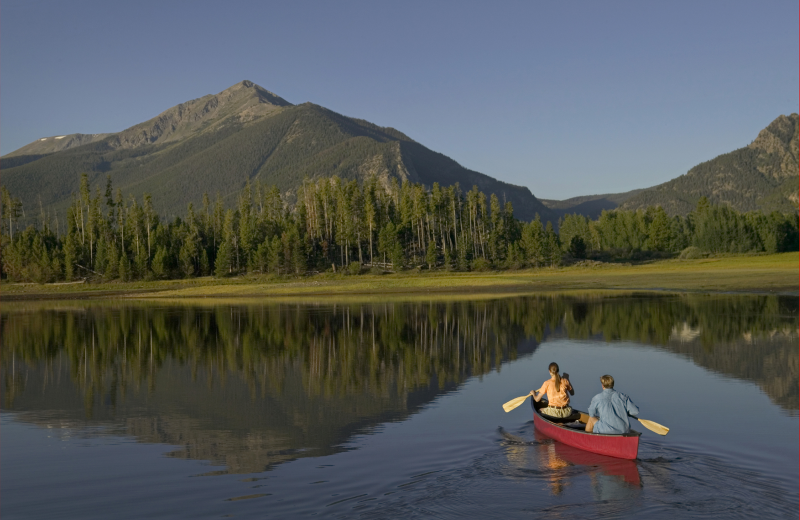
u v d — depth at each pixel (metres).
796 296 49.88
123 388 20.30
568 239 183.88
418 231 142.75
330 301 64.00
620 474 10.63
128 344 31.34
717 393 17.33
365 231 133.88
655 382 19.02
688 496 9.58
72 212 139.88
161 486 10.91
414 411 16.19
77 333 36.91
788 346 25.03
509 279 94.50
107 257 121.75
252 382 20.83
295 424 15.16
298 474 11.30
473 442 13.00
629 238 164.75
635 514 8.91
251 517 9.30
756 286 60.91
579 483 10.23
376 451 12.59
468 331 33.50
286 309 53.78
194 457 12.70
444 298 63.12
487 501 9.52
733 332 29.12
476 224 153.62
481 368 22.55
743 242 146.12
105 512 9.73
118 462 12.46
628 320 35.75
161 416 16.41
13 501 10.28
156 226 144.88
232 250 129.25
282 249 122.00
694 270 99.69
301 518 9.16
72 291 102.06
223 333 35.56
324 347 28.73
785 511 8.98
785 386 18.11
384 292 79.75
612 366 21.97
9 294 97.12
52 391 19.94
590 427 12.46
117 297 85.12
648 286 68.81
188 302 69.25
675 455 11.68
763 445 12.31
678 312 38.97
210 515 9.47
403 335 32.50
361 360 24.81
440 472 11.03
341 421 15.32
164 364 24.97
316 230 138.25
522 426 14.38
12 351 29.19
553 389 13.77
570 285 77.19
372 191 141.12
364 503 9.67
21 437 14.50
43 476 11.59
